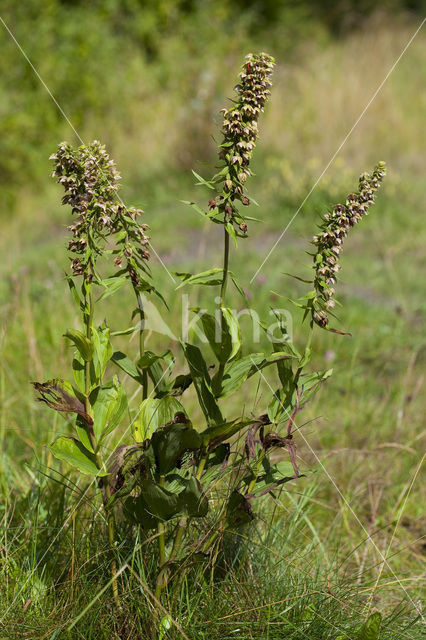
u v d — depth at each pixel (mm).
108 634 1816
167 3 13383
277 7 15039
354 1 15828
